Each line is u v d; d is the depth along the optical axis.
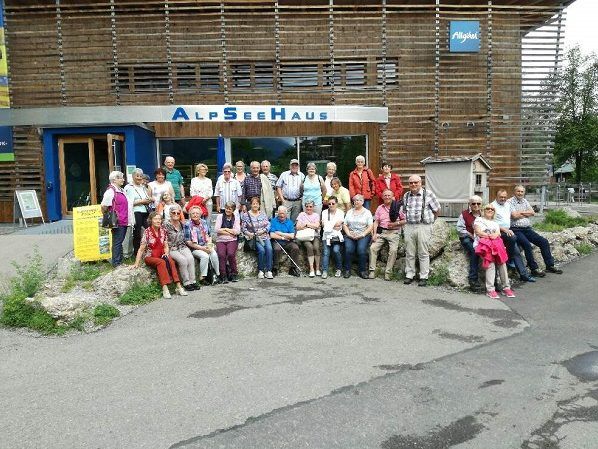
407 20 14.47
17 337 5.87
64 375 4.73
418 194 8.31
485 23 14.62
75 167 13.93
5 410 4.05
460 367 4.86
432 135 14.67
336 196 9.55
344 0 14.14
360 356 5.13
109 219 8.25
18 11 14.01
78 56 14.15
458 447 3.52
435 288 8.14
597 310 6.86
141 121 13.16
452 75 14.65
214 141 14.60
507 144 14.87
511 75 14.80
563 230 11.01
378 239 8.85
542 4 14.70
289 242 9.05
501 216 8.46
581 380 4.59
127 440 3.59
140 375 4.69
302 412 3.97
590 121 37.88
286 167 14.73
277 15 14.21
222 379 4.58
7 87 14.12
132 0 14.07
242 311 6.75
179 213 7.80
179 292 7.64
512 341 5.62
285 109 13.60
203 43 14.26
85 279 7.86
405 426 3.78
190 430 3.72
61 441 3.60
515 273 8.73
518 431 3.73
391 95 14.58
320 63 14.46
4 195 14.20
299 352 5.23
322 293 7.76
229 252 8.50
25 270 8.32
